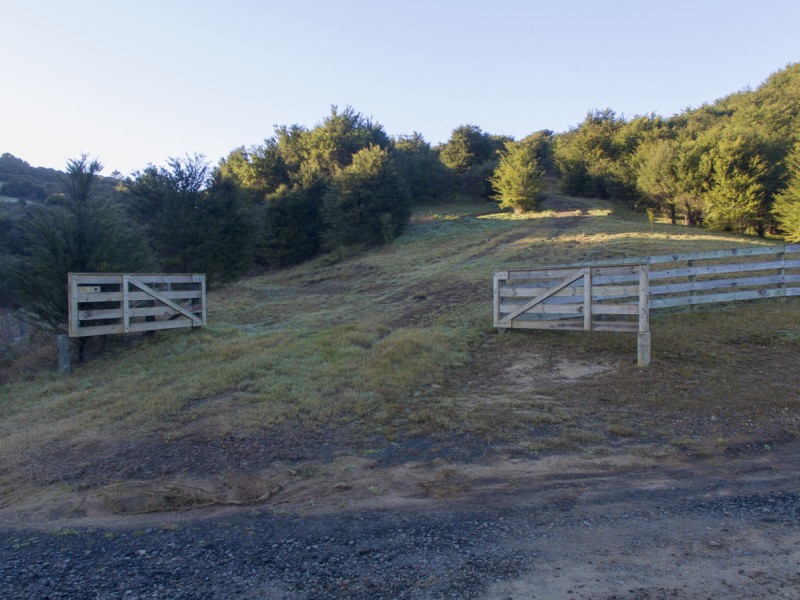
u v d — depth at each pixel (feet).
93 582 11.78
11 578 12.15
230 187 71.20
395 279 64.75
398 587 10.88
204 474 18.01
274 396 24.79
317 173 112.78
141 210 66.80
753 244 57.82
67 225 39.14
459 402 23.41
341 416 22.34
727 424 19.77
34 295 38.42
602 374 26.05
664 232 70.79
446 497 15.51
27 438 22.68
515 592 10.50
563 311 30.96
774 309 34.12
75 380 32.30
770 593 10.04
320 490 16.47
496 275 34.55
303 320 45.47
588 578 10.87
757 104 150.20
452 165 156.66
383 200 98.37
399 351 30.32
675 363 26.53
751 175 75.46
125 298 37.14
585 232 76.54
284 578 11.49
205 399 25.52
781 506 13.71
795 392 22.22
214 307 54.49
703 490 14.99
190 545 13.46
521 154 109.81
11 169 173.58
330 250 106.01
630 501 14.55
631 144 131.44
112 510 15.99
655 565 11.23
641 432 19.52
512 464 17.53
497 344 32.42
